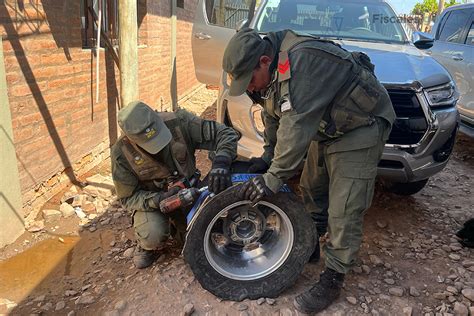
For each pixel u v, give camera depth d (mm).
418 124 3330
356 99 2281
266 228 2840
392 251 3342
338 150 2424
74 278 3133
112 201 4234
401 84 3301
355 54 2428
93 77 4883
